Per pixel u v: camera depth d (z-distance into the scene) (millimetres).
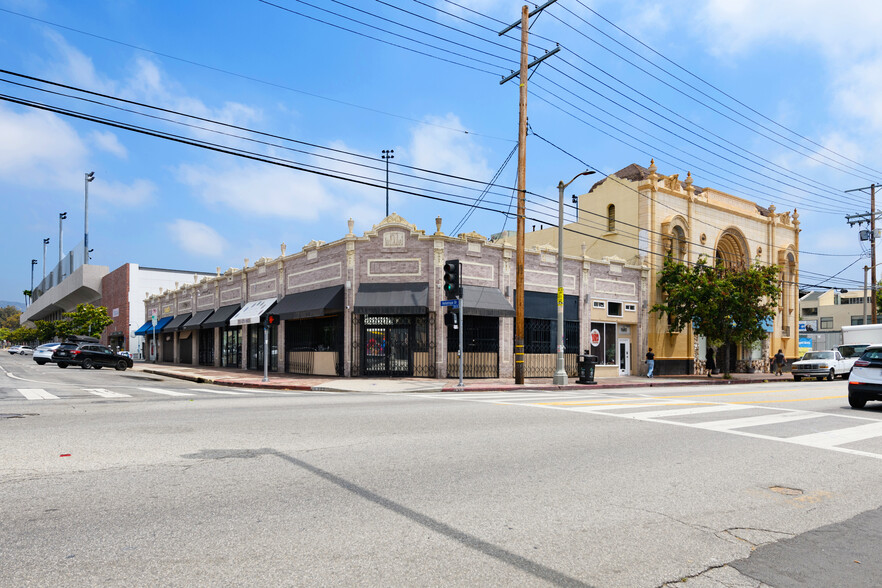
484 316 24094
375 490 5586
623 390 21453
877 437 9312
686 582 3770
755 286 29625
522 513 5031
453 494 5535
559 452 7559
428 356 23312
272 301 28750
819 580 3861
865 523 5062
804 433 9602
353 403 13172
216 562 3807
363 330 23812
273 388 20656
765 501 5637
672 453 7680
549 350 26422
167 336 45812
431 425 9562
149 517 4656
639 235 31516
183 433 8414
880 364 12984
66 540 4141
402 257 23562
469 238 24141
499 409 12031
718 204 34906
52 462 6457
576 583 3682
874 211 39938
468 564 3906
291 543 4172
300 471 6227
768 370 37844
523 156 21531
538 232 39062
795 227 40781
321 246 25500
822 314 69938
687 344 32656
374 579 3619
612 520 4922
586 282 28094
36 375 24844
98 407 11852
